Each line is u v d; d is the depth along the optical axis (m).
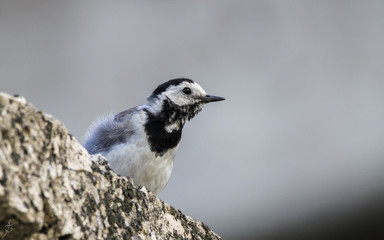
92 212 1.60
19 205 1.32
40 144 1.46
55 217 1.45
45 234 1.44
